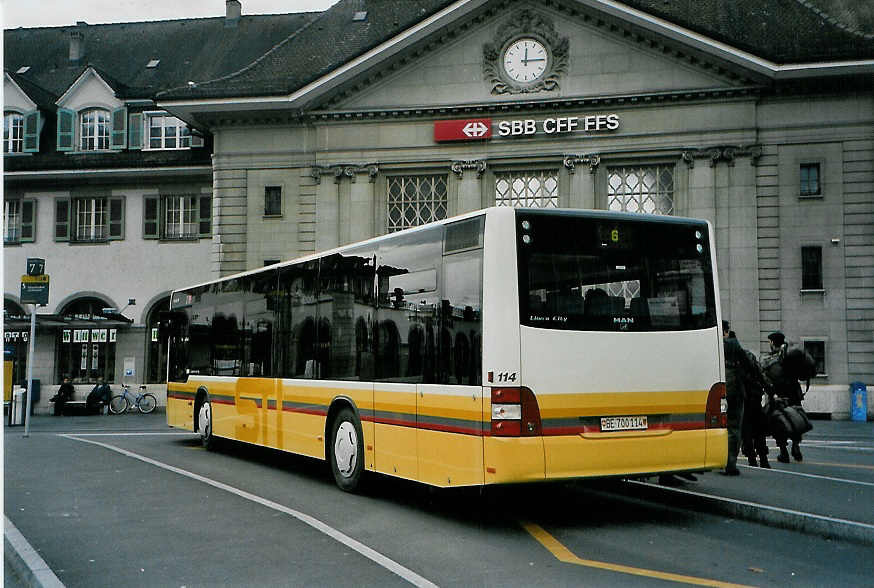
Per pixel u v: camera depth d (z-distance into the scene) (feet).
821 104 88.43
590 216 27.91
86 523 28.76
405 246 31.63
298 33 112.47
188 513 30.55
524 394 26.00
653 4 102.73
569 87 93.35
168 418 59.11
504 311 26.25
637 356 27.73
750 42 93.76
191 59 129.59
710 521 28.99
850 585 20.81
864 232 87.10
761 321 88.28
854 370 86.33
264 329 44.47
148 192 113.91
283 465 45.34
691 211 90.17
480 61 95.50
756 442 39.78
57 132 117.70
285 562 23.15
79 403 106.63
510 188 95.20
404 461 30.68
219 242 101.04
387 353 32.30
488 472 25.89
